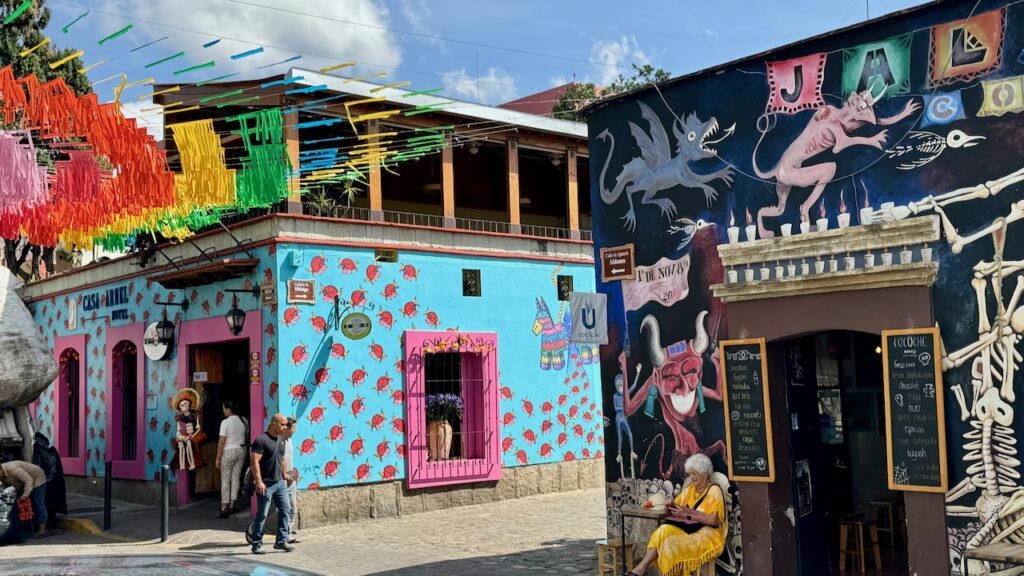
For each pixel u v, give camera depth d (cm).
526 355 1680
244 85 1325
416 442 1502
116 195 936
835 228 829
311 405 1397
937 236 767
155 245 1612
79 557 337
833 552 1012
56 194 938
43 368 1423
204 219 1251
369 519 1439
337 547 1216
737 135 904
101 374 1830
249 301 1442
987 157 749
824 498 940
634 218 983
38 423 2084
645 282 969
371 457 1455
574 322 947
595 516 1423
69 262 2514
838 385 1070
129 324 1744
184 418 1548
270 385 1386
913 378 766
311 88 896
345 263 1459
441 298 1569
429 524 1399
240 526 1378
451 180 1628
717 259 911
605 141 1015
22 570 301
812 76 854
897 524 1074
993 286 738
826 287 818
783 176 868
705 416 912
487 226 1967
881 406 1062
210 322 1525
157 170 912
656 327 956
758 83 892
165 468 1289
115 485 1755
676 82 948
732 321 888
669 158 956
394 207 1908
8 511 1276
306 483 1377
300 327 1400
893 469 771
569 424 1731
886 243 791
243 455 1470
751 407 867
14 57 1608
